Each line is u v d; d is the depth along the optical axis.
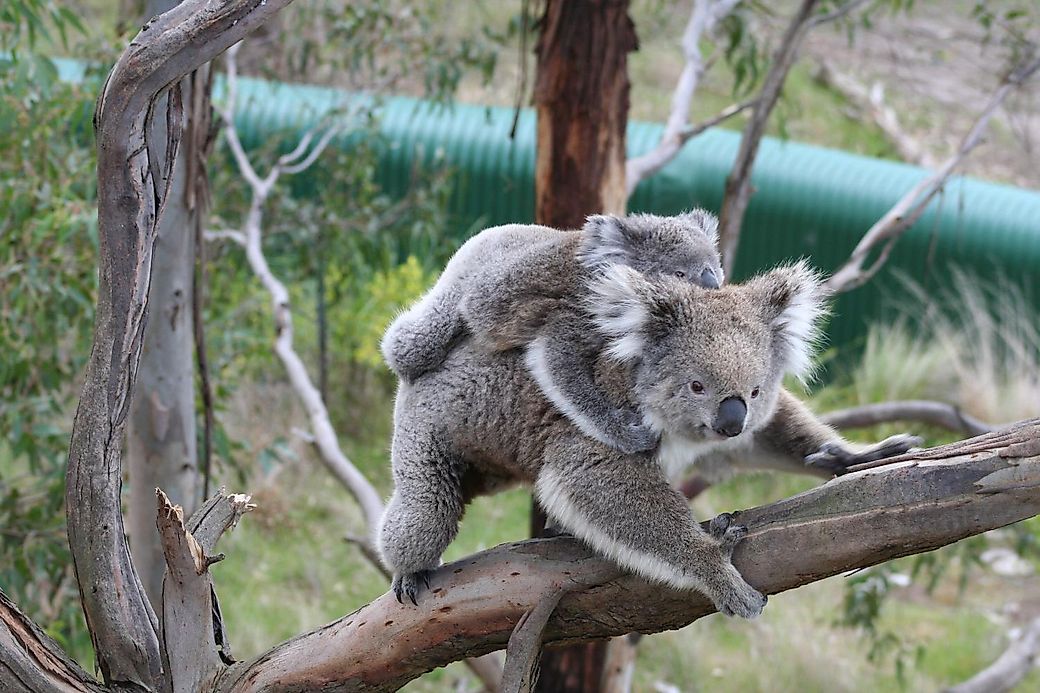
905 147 16.34
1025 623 10.48
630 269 3.79
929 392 12.55
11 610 3.64
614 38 6.09
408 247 12.43
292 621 9.59
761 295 3.91
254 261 7.59
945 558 9.42
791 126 16.50
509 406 3.84
